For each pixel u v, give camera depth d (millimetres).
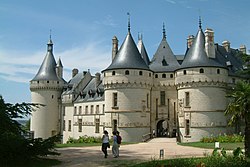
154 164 18641
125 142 47750
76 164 21375
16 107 22094
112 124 51375
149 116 52906
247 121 22812
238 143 38906
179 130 50344
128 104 50656
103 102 61344
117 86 51406
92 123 64625
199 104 48281
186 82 49531
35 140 20516
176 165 17797
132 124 50281
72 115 72500
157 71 55938
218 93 48656
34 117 74438
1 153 18766
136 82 51156
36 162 21547
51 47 80000
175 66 56188
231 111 23969
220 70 49094
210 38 50469
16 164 20156
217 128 47750
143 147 35906
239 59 62844
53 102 75500
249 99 22781
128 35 54719
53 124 75000
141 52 60969
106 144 24969
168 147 35562
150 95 55000
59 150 31891
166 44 59906
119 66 51562
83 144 40812
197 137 47781
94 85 70438
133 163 21328
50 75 76062
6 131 20266
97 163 21750
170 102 54875
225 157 18328
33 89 75438
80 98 71250
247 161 18406
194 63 49312
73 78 81312
